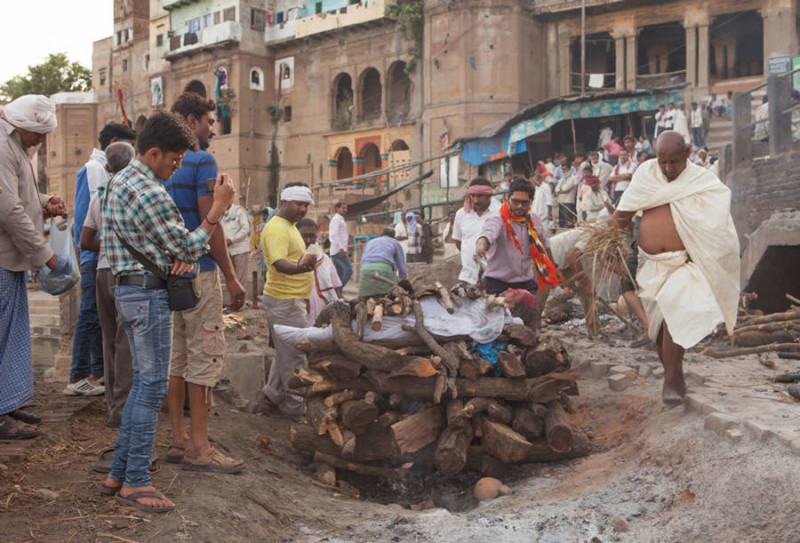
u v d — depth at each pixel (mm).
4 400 4305
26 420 4867
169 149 3664
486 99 29406
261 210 17922
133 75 49594
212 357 4410
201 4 41844
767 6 25250
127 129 5738
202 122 4684
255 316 11242
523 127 23797
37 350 17797
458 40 29766
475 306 5273
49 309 23016
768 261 10000
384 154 34906
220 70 40188
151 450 3732
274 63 40531
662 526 3658
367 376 5152
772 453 3730
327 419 5129
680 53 30188
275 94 40625
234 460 4516
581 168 16406
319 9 37875
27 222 4305
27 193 4520
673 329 4742
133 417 3660
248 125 39781
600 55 30922
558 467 5180
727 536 3379
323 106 38219
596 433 5637
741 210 11734
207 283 4379
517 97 29344
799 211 9523
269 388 6426
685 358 6676
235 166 39406
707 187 4832
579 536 3699
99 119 53031
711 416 4324
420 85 32938
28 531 3295
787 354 6410
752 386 5266
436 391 4926
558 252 6480
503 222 6156
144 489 3680
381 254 7711
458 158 28422
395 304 5148
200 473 4344
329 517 4184
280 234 6035
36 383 6496
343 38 36844
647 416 5289
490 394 5074
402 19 33469
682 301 4730
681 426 4645
